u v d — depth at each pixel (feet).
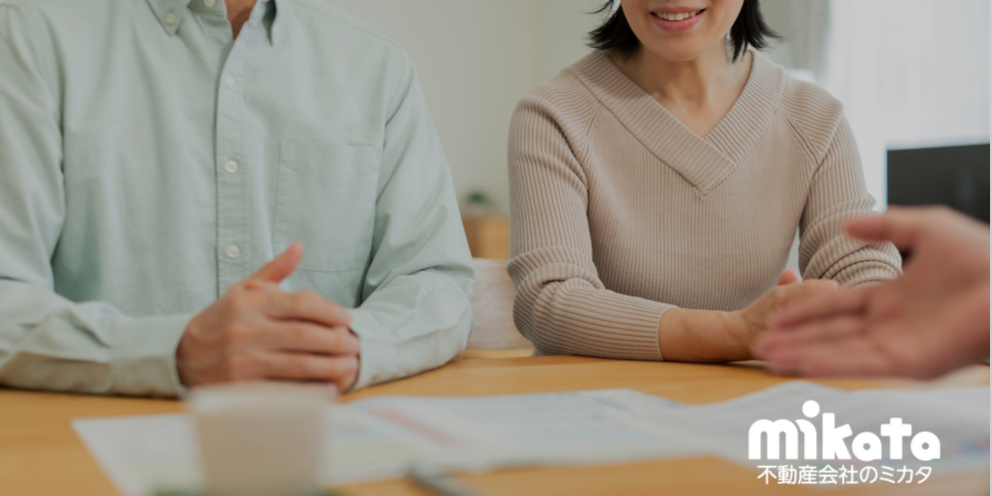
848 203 3.86
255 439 1.01
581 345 3.09
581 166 3.89
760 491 1.22
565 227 3.66
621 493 1.21
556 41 14.66
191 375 2.05
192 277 3.05
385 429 1.54
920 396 2.00
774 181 4.05
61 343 2.07
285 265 2.21
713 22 3.60
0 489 1.20
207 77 3.13
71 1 2.96
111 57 2.98
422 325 2.56
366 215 3.39
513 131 4.01
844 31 9.75
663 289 3.96
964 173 6.83
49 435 1.54
